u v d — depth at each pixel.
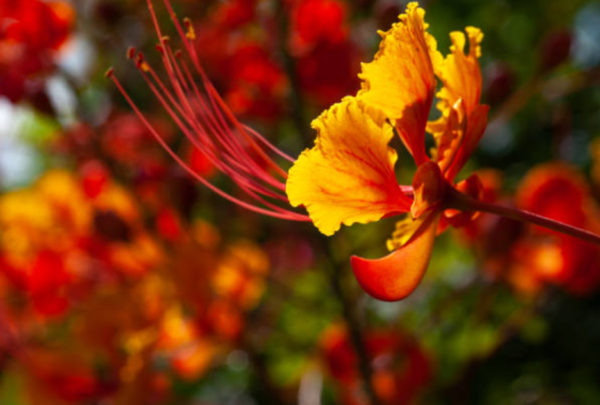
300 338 0.51
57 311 0.47
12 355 0.47
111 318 0.44
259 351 0.47
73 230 0.47
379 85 0.30
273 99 0.45
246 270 0.44
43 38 0.43
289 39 0.45
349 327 0.43
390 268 0.30
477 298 0.49
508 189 0.57
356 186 0.31
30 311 0.47
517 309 0.50
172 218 0.44
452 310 0.50
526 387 0.52
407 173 0.47
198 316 0.44
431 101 0.31
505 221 0.41
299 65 0.45
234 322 0.45
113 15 0.45
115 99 0.49
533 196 0.43
